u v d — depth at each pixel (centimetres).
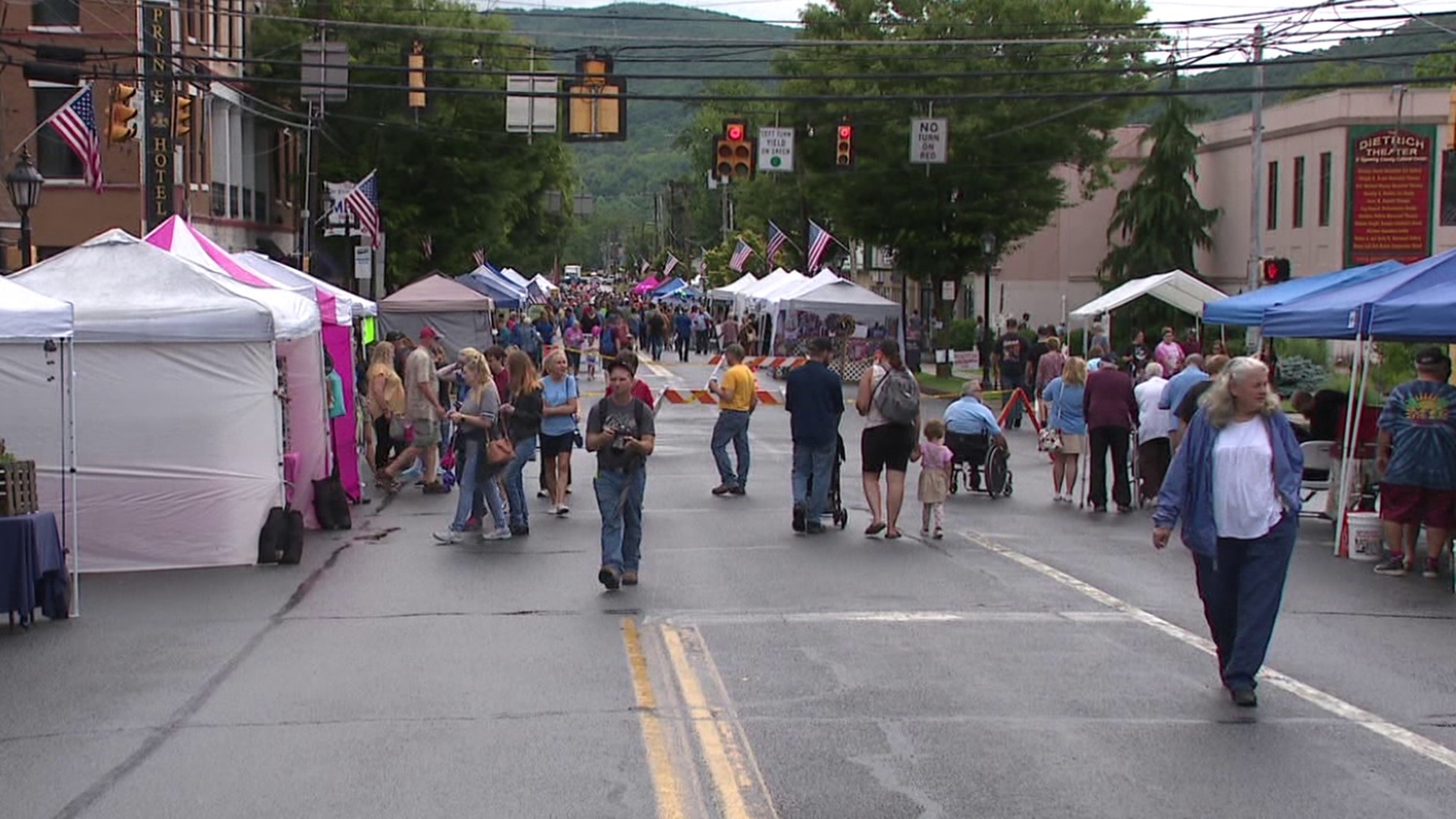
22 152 2531
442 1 4938
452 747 758
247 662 965
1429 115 4306
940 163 3822
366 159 4853
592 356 4478
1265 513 834
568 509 1739
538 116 3553
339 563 1372
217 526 1364
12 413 1310
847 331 4172
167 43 3112
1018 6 4300
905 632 1045
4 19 3288
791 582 1252
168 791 692
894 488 1513
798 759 732
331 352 1934
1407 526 1316
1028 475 2188
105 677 927
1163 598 1185
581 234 17300
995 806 661
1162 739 772
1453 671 935
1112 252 5200
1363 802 671
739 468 1894
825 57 4312
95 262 1401
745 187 7462
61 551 1121
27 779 713
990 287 5969
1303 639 1033
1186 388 1728
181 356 1355
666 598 1183
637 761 730
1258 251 3503
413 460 1988
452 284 3350
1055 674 919
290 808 664
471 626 1073
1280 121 4747
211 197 3972
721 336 5575
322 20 3641
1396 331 1398
